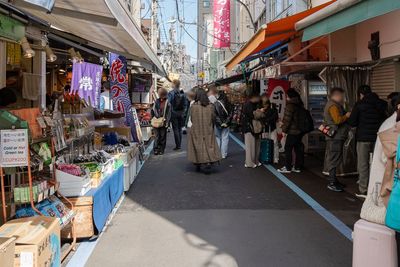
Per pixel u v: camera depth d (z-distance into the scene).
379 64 8.36
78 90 9.12
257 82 15.39
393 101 6.05
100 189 5.41
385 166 3.43
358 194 7.29
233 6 36.47
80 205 5.02
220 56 46.06
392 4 3.62
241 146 14.60
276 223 5.80
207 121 9.49
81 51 9.39
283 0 16.19
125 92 11.27
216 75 47.34
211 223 5.84
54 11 4.55
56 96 6.47
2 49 5.00
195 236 5.31
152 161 11.39
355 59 8.75
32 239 3.41
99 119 9.19
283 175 9.27
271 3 19.12
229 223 5.83
